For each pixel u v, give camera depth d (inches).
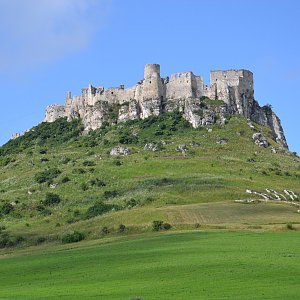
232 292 3115.2
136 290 3309.5
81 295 3255.4
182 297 3048.7
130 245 5339.6
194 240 5260.8
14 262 5036.9
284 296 2942.9
